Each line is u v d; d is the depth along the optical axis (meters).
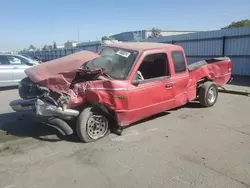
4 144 4.75
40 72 5.02
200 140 4.81
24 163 4.01
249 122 5.82
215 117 6.24
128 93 4.93
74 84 4.71
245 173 3.61
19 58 11.16
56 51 41.88
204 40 16.30
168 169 3.75
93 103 4.68
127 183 3.40
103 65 5.17
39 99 4.54
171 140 4.82
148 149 4.44
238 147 4.48
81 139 4.75
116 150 4.42
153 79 5.41
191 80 6.49
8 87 11.67
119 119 4.98
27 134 5.25
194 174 3.60
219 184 3.35
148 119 6.14
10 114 6.85
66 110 4.59
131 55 5.23
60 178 3.55
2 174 3.68
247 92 8.98
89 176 3.59
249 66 13.84
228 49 14.80
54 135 5.17
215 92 7.33
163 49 5.71
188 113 6.61
